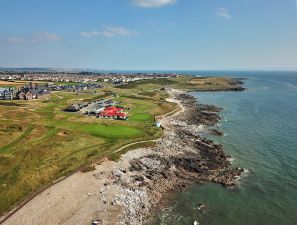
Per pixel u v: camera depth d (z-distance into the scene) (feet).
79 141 266.57
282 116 449.48
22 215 159.53
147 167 231.71
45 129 292.81
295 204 187.52
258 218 174.19
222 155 267.18
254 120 420.36
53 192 182.70
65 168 212.02
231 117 443.32
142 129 321.52
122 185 200.95
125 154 246.68
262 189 207.00
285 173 231.50
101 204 177.06
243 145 301.02
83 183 196.03
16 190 180.34
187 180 220.64
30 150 235.81
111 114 383.86
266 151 281.74
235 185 212.43
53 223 155.33
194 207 185.37
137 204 183.21
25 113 346.33
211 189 208.23
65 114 367.04
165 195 199.41
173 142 294.66
